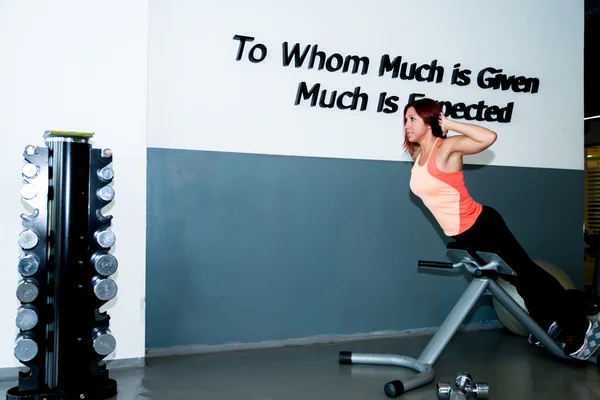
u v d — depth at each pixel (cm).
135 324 265
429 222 338
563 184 375
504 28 358
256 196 303
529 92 365
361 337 322
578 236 379
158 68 286
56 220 211
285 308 307
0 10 248
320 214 316
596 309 260
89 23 261
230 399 217
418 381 231
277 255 307
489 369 260
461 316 253
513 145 362
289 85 310
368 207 326
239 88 300
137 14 269
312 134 315
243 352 292
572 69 377
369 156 327
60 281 209
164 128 287
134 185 267
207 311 293
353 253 322
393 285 330
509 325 326
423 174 238
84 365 213
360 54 324
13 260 249
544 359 279
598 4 404
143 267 268
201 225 293
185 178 291
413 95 336
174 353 286
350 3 322
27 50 252
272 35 306
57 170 211
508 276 257
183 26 290
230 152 299
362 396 221
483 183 354
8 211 249
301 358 279
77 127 258
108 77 263
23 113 251
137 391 226
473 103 352
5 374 247
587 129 605
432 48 340
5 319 248
